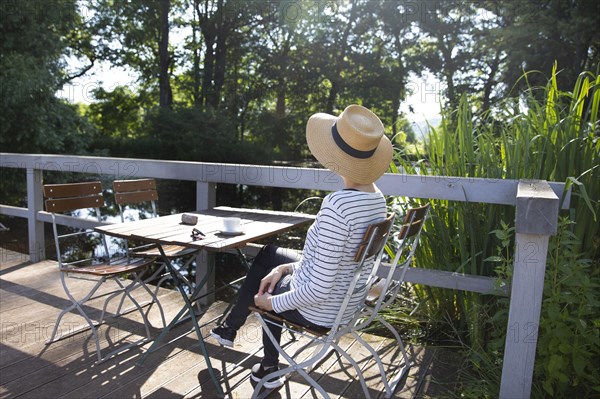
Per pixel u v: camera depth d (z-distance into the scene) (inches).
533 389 85.0
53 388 89.3
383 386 92.9
